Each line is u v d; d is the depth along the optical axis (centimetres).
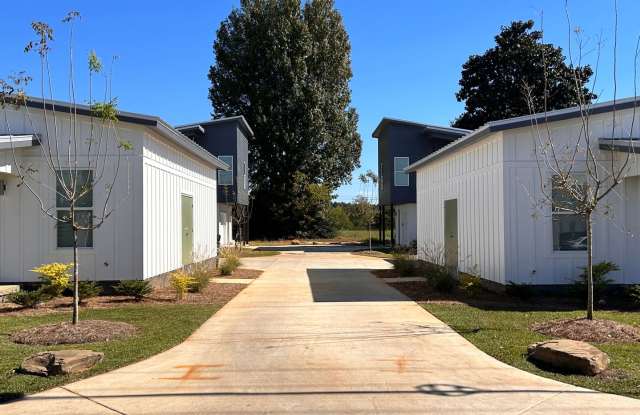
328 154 4481
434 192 1806
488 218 1266
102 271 1208
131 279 1204
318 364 650
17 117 1199
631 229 1177
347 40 4556
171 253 1444
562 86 3111
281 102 4191
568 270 1169
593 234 1175
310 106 4225
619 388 553
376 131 3366
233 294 1240
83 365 627
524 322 892
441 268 1381
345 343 755
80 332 785
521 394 537
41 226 1209
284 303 1107
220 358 680
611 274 1178
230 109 4375
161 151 1356
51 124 1202
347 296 1206
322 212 4528
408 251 2567
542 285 1165
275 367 639
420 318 938
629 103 1159
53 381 582
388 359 671
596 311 1012
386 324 887
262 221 4484
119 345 741
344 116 4616
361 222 4672
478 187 1339
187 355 695
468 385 567
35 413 491
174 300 1145
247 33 4269
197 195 1772
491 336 787
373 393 544
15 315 962
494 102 3659
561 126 1164
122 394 543
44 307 1045
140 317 944
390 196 3052
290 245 3859
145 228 1224
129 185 1204
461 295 1212
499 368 630
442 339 775
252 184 4462
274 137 4212
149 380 588
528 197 1168
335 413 489
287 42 4184
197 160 1764
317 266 2048
